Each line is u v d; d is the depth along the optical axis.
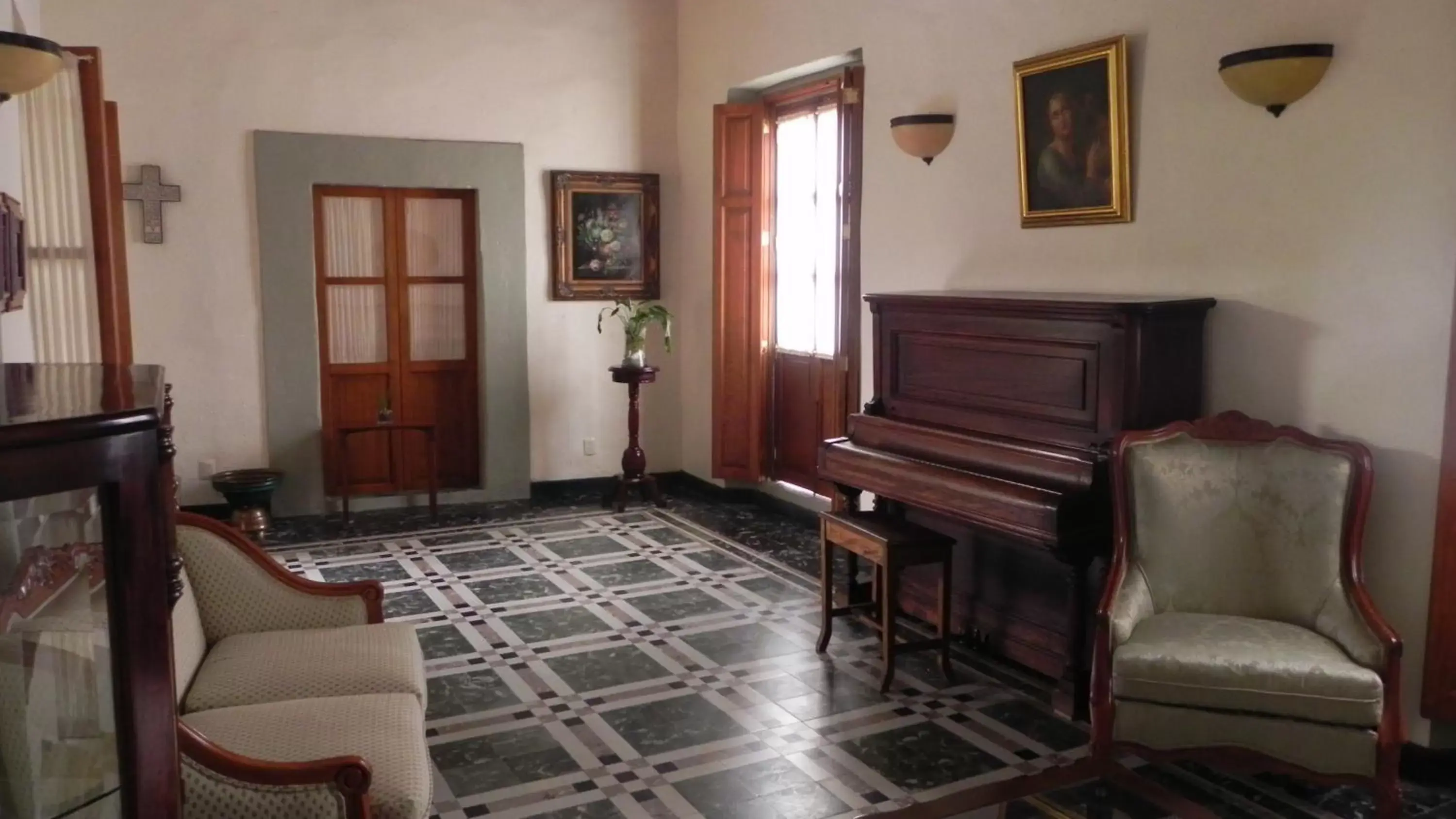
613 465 7.04
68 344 4.51
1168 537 3.19
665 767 3.17
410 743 2.29
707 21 6.50
